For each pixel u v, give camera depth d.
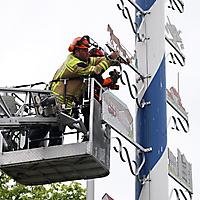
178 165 20.56
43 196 33.69
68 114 19.39
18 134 19.84
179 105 21.20
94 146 18.55
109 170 19.31
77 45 19.81
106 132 19.08
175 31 21.67
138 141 20.11
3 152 19.17
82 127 18.83
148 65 20.55
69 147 18.58
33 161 18.81
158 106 20.17
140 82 20.45
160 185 19.56
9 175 19.75
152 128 20.03
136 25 20.64
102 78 19.81
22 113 19.70
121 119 19.02
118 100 19.02
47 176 19.81
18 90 19.72
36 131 19.72
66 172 19.50
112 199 19.25
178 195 20.56
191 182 21.05
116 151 19.00
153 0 20.95
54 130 19.61
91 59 19.98
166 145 19.89
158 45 20.66
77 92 19.56
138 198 19.66
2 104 19.72
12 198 33.38
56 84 19.70
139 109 20.33
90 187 23.97
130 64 20.05
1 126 19.39
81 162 18.81
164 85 20.34
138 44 20.83
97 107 18.92
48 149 18.75
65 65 19.61
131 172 19.45
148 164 19.77
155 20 20.83
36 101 19.39
